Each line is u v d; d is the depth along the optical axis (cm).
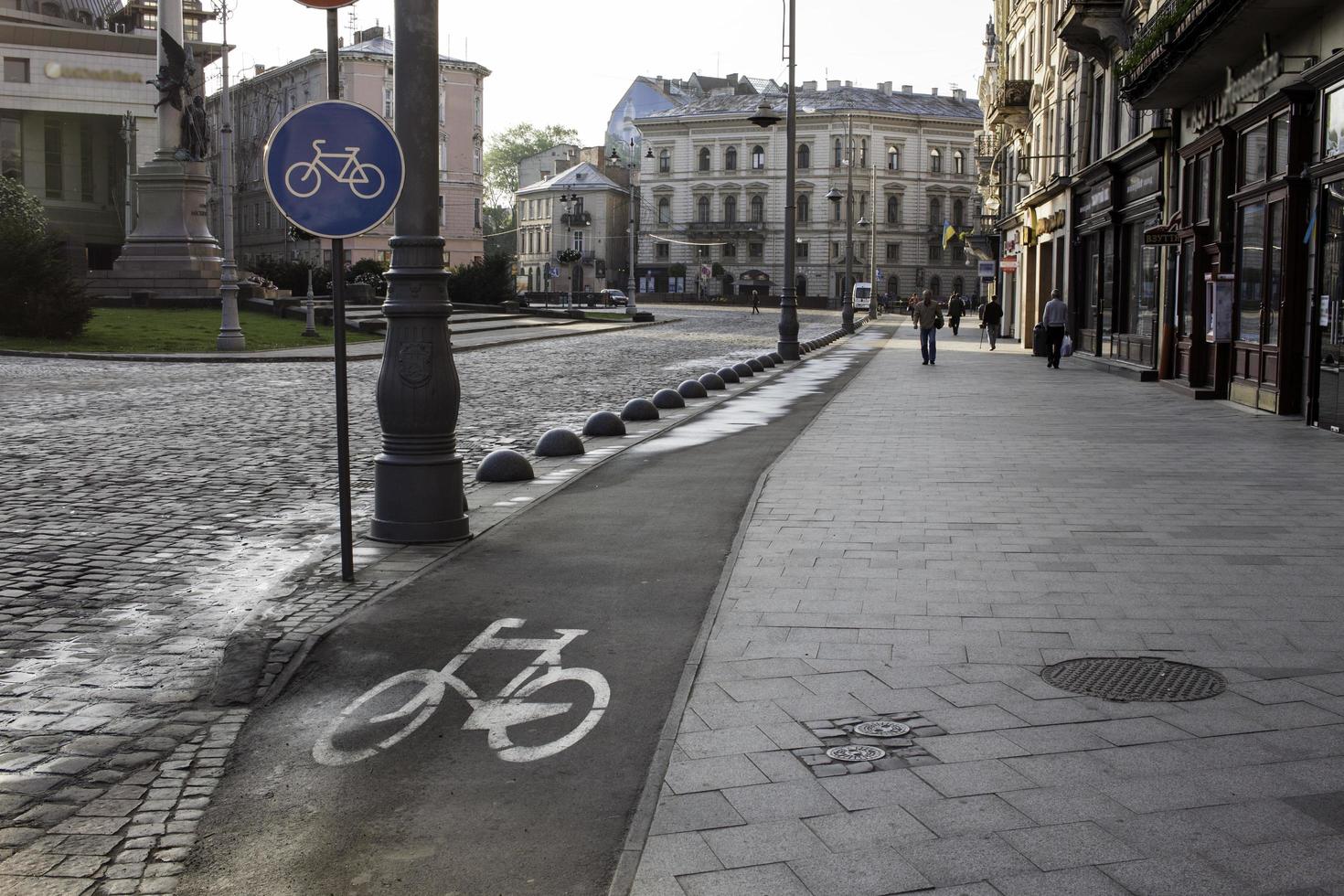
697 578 759
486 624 660
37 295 3522
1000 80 5300
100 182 8100
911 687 546
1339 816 408
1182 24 1864
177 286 4959
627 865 383
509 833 414
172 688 575
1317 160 1611
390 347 859
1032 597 702
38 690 571
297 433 1631
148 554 875
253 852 402
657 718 519
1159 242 2298
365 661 598
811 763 461
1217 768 450
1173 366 2406
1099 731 488
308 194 730
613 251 12006
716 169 11388
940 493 1069
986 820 409
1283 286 1716
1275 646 603
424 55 830
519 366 3222
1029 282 4344
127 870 390
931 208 11312
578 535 891
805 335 5359
